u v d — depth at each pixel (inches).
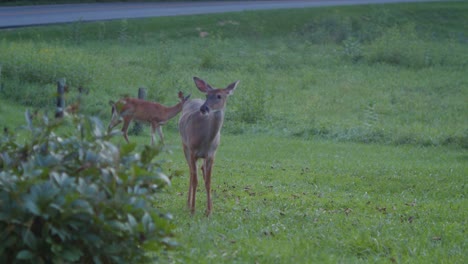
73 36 1298.0
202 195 460.1
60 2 1662.2
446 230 379.2
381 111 983.0
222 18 1525.6
